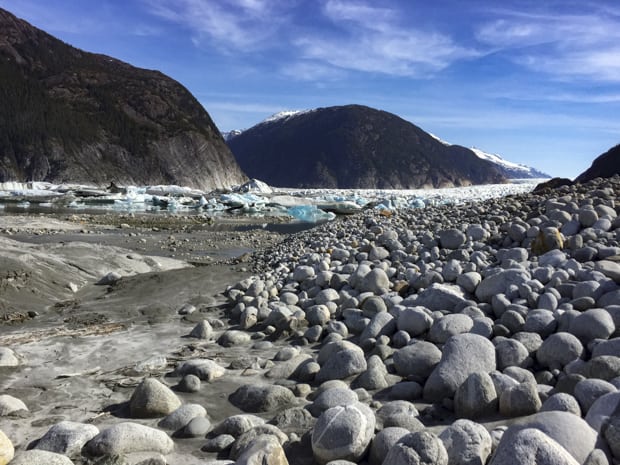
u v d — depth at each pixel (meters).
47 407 3.81
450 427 2.56
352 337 5.45
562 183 16.17
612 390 2.84
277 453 2.59
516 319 4.58
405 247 9.18
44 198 42.03
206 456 2.98
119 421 3.55
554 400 2.83
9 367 4.82
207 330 5.84
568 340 3.79
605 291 5.06
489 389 3.17
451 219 11.59
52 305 7.74
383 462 2.45
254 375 4.43
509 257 7.23
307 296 7.20
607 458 2.31
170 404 3.65
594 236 7.53
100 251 11.03
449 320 4.65
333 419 2.79
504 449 2.19
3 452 2.79
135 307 7.46
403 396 3.66
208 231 22.08
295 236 14.53
